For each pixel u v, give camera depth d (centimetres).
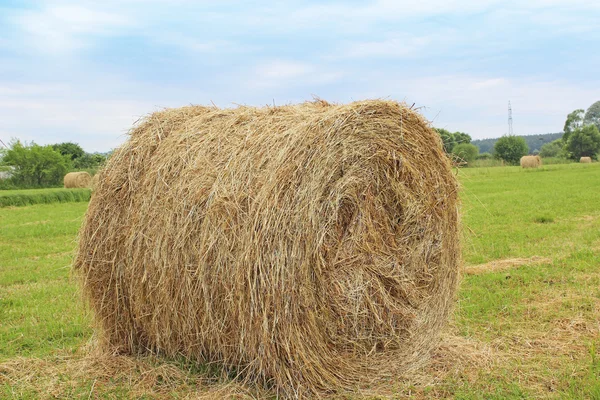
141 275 478
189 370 462
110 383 454
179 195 455
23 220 1681
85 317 588
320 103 527
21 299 701
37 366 483
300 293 404
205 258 430
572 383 424
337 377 436
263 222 402
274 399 421
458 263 541
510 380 441
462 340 530
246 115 491
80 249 514
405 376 459
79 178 3106
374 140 445
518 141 6706
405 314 478
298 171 407
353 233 439
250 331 417
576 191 2030
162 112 536
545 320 572
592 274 733
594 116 10419
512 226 1198
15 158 4053
